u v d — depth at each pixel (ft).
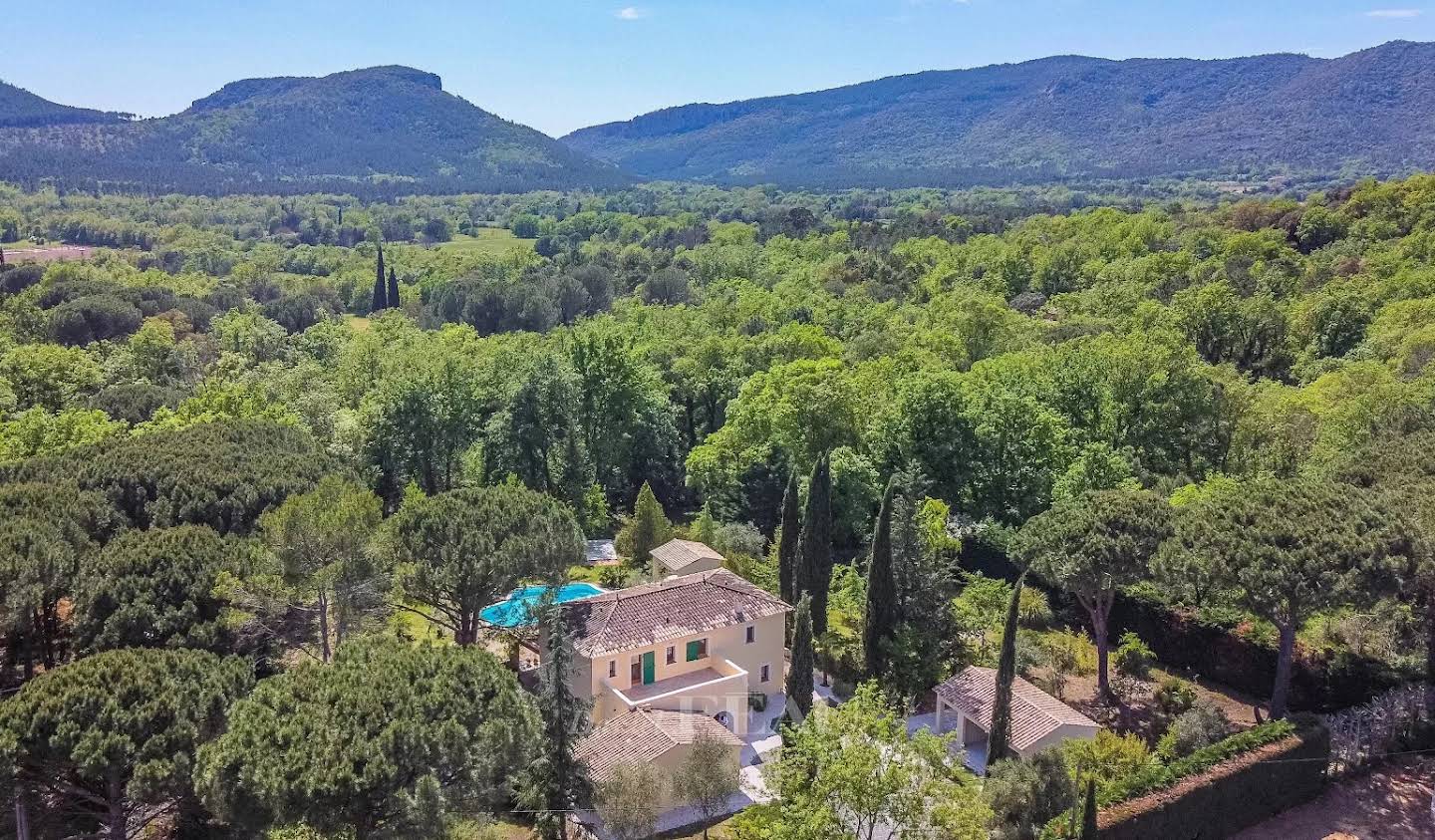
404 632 162.91
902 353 290.97
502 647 161.07
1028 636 161.17
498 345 339.57
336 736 88.43
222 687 102.53
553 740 110.83
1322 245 452.76
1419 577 125.29
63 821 103.96
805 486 214.48
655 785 115.34
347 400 311.47
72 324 379.35
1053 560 143.84
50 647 135.33
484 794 92.79
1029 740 123.13
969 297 371.76
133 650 106.52
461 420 270.87
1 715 93.09
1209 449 240.73
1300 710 137.39
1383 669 134.10
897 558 155.53
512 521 146.10
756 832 99.96
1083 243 504.43
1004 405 219.41
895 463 222.89
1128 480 201.16
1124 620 164.35
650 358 321.11
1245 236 444.96
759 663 153.07
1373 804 118.32
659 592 149.59
